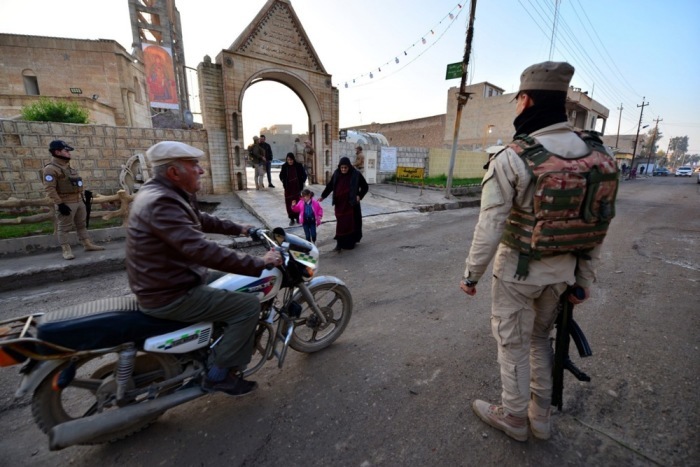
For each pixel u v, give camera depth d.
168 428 2.10
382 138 20.81
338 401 2.31
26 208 7.66
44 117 11.09
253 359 2.76
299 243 2.53
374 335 3.17
